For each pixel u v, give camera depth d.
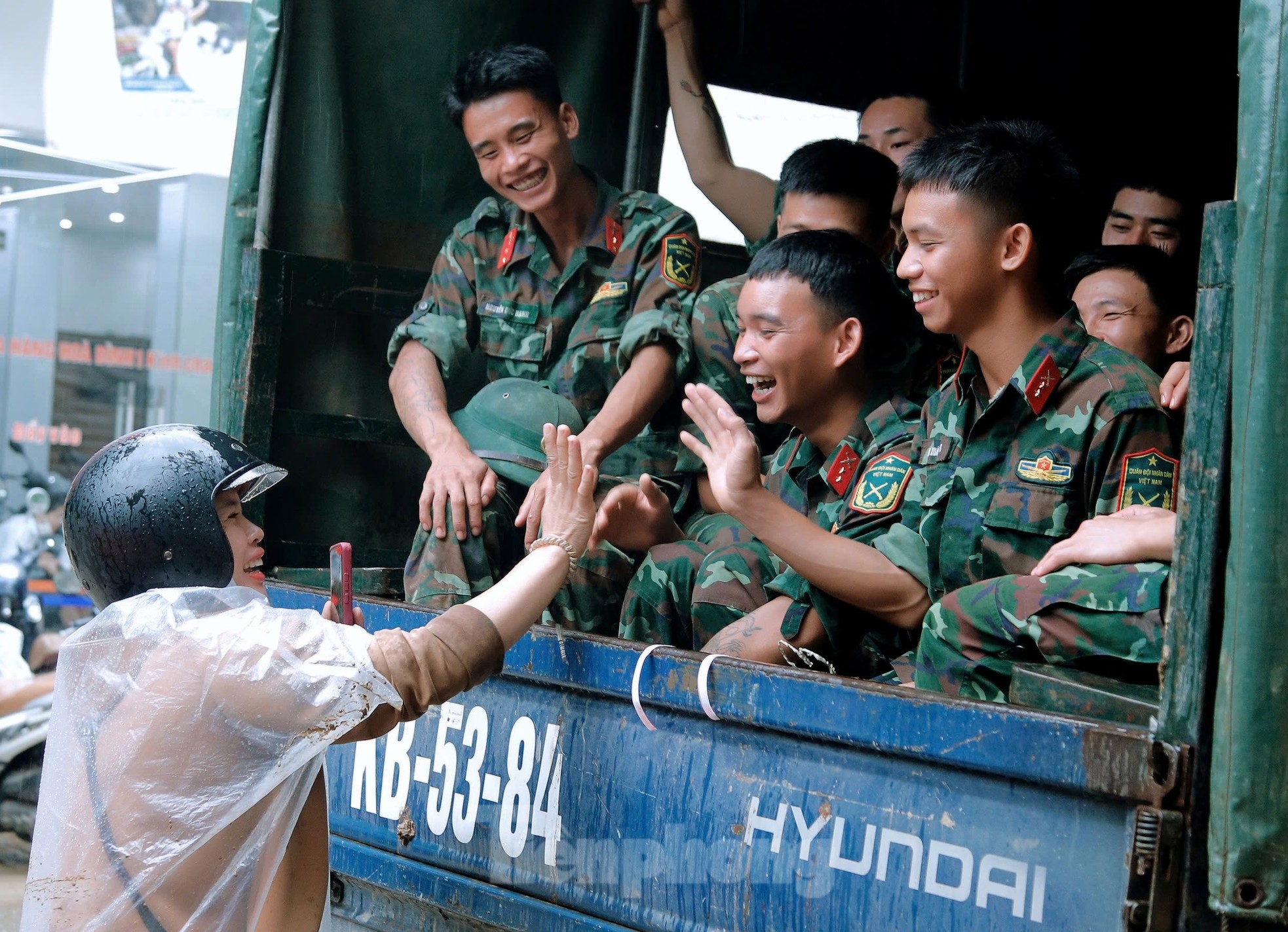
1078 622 1.53
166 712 1.39
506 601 1.64
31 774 3.71
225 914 1.43
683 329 2.63
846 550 1.88
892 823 1.43
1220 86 3.54
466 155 3.05
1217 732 1.20
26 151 6.34
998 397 1.87
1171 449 1.77
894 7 3.44
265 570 2.77
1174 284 2.45
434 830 1.97
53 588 5.20
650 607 2.28
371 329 2.95
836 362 2.18
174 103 6.47
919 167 1.94
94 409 6.56
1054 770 1.29
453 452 2.55
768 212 3.24
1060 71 3.54
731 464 1.87
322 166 2.86
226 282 2.77
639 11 3.24
